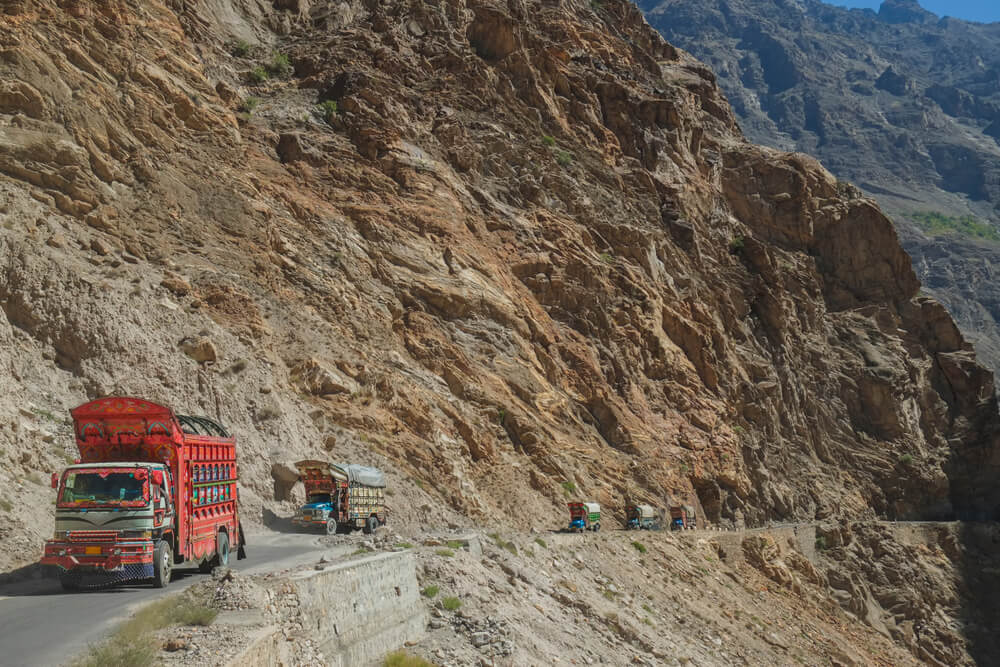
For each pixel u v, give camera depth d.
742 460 70.25
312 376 38.88
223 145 48.22
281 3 69.62
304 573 15.26
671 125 89.75
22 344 27.39
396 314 49.50
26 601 15.09
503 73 74.69
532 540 33.47
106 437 17.45
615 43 100.62
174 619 12.59
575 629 25.95
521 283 60.47
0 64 36.75
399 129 60.03
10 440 21.95
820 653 48.94
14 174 34.69
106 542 15.96
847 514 85.31
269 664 12.23
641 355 66.06
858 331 102.94
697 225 87.25
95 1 45.22
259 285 41.56
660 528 54.66
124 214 38.28
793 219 104.38
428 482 39.09
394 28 70.00
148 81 45.62
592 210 70.75
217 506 19.42
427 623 19.95
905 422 98.00
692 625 38.19
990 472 99.88
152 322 32.09
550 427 52.88
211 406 31.20
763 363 83.75
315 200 51.91
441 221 56.03
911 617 72.69
